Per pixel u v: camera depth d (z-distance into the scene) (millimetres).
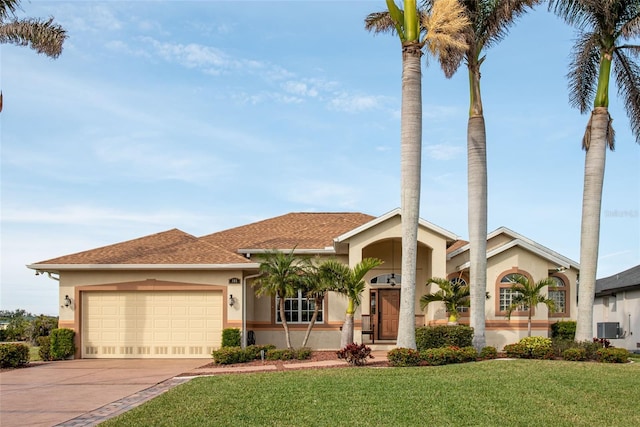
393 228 23375
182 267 22250
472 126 21500
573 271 26234
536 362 18344
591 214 20938
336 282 21016
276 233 28078
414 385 13984
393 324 26156
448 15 19078
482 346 20422
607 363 18641
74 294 22734
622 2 20625
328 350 23734
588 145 21188
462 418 10891
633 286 31031
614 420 10859
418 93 19359
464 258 25781
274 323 24750
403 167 19203
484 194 21297
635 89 22188
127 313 22703
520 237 26484
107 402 13086
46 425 10844
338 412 11289
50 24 19609
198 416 11023
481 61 21672
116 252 23625
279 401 12266
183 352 22484
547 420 10797
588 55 21938
